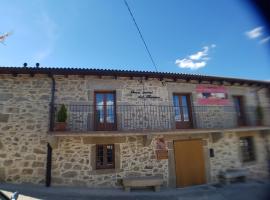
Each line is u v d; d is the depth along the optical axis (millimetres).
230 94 9195
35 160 6449
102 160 7000
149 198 6059
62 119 6523
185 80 8438
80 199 5508
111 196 6000
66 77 7320
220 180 8000
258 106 9508
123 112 7441
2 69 6543
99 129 7250
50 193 5734
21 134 6551
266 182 7922
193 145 7977
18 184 6188
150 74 7688
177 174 7512
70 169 6570
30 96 6898
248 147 9070
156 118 7727
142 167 7117
